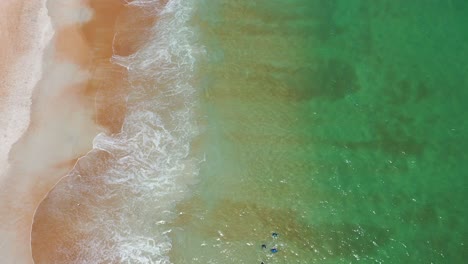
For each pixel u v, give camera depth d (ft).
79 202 62.54
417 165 65.51
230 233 60.39
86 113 69.77
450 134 68.03
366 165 65.72
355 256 58.90
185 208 62.34
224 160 66.18
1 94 69.72
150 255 58.80
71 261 58.29
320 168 65.51
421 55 76.54
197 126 69.15
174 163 65.87
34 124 68.33
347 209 62.28
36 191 63.31
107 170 65.21
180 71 74.59
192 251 59.21
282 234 60.29
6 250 58.85
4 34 74.95
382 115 70.23
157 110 70.59
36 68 72.84
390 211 61.98
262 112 70.59
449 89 72.38
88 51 75.56
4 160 65.31
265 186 64.08
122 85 72.69
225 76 74.23
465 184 63.77
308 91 72.74
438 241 59.62
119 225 60.95
